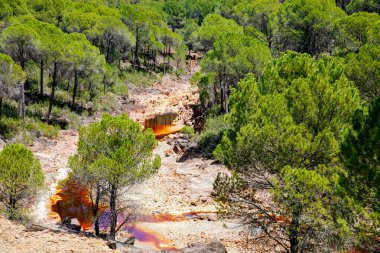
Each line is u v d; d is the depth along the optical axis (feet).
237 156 50.85
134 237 69.67
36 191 63.93
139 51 266.36
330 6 140.15
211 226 75.66
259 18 187.32
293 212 45.85
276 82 57.11
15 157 61.77
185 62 287.28
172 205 86.53
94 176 58.90
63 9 215.10
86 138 60.90
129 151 59.77
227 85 151.12
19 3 185.88
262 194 64.59
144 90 216.74
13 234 46.73
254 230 56.18
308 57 58.44
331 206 42.06
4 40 130.72
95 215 64.13
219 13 276.21
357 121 34.01
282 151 47.14
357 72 72.74
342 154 34.53
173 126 161.48
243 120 54.95
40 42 131.64
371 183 32.50
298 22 138.21
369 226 35.94
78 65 142.61
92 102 165.99
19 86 122.31
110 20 205.57
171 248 67.56
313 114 48.24
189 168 105.70
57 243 45.21
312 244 45.32
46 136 125.70
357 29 106.42
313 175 42.06
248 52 119.44
